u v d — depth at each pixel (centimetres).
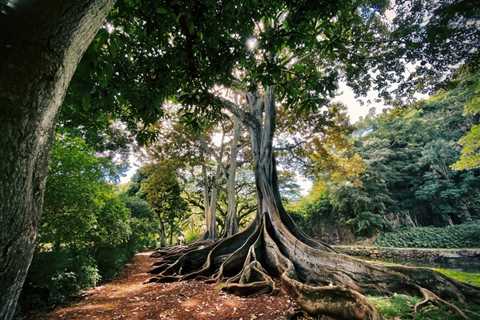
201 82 388
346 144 1311
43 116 106
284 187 2509
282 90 387
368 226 1897
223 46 351
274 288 524
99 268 753
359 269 509
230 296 525
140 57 364
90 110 366
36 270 462
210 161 2003
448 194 1880
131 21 316
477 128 1037
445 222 1977
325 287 396
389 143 2334
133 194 2500
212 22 319
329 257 577
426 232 1750
